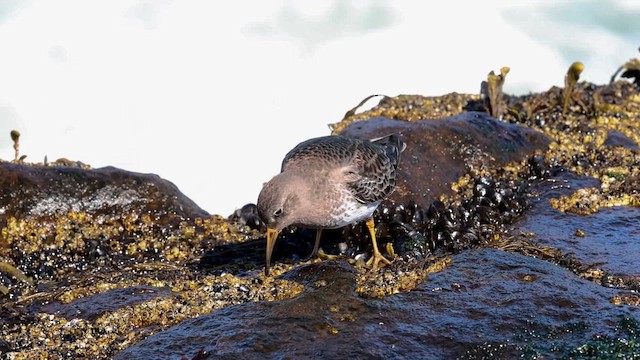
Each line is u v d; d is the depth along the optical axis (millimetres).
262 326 6480
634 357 5945
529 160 10109
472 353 6109
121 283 7699
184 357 6156
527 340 6254
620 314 6547
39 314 7164
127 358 6230
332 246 8578
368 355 6059
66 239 8711
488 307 6684
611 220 8867
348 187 7594
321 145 7828
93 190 9047
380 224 8492
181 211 9258
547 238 8398
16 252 8516
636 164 10375
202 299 7164
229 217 9453
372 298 6895
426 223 8461
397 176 9102
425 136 9828
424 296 6887
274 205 7387
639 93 12727
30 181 8852
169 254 8734
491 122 10445
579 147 10680
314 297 6875
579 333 6324
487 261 7477
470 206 8906
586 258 7883
